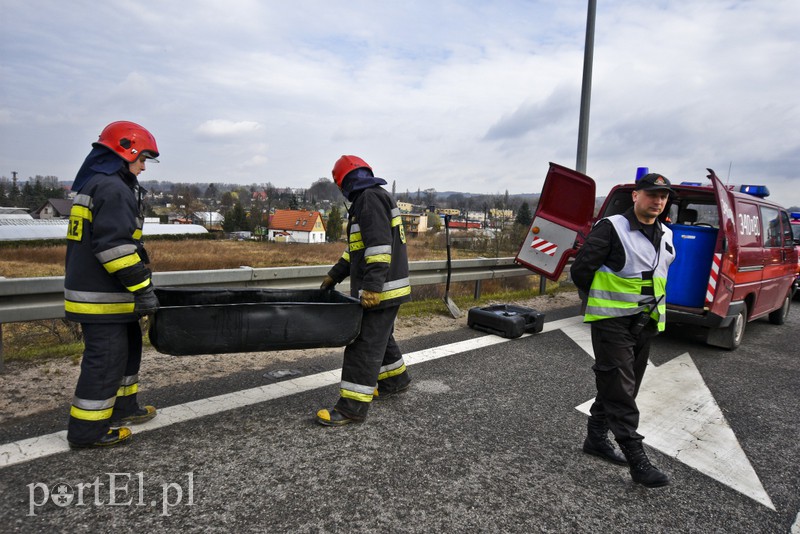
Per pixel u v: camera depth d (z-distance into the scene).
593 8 10.15
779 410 4.30
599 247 2.96
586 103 10.47
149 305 2.80
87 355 2.85
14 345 5.89
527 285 11.96
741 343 6.80
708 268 5.86
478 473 2.94
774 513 2.74
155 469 2.77
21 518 2.30
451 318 7.03
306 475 2.80
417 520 2.46
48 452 2.87
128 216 2.74
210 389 3.96
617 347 2.96
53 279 4.11
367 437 3.31
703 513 2.70
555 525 2.50
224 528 2.31
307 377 4.35
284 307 3.14
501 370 4.85
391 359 3.98
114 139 2.82
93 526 2.28
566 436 3.51
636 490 2.88
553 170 7.21
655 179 2.92
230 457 2.94
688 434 3.72
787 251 7.85
